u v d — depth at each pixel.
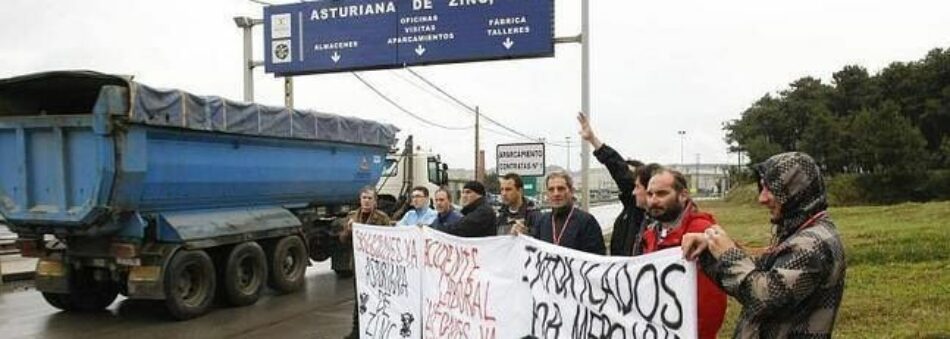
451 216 7.19
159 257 9.53
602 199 84.19
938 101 56.78
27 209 9.41
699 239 2.89
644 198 4.36
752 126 77.62
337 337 8.64
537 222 5.41
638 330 3.25
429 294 5.34
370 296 6.47
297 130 12.15
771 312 2.71
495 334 4.45
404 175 18.77
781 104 74.69
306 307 10.77
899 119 48.28
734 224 25.84
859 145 49.66
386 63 16.55
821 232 2.71
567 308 3.78
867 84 64.75
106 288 10.62
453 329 4.95
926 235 15.03
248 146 11.37
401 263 5.82
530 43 15.56
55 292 10.06
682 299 3.01
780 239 2.88
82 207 9.11
